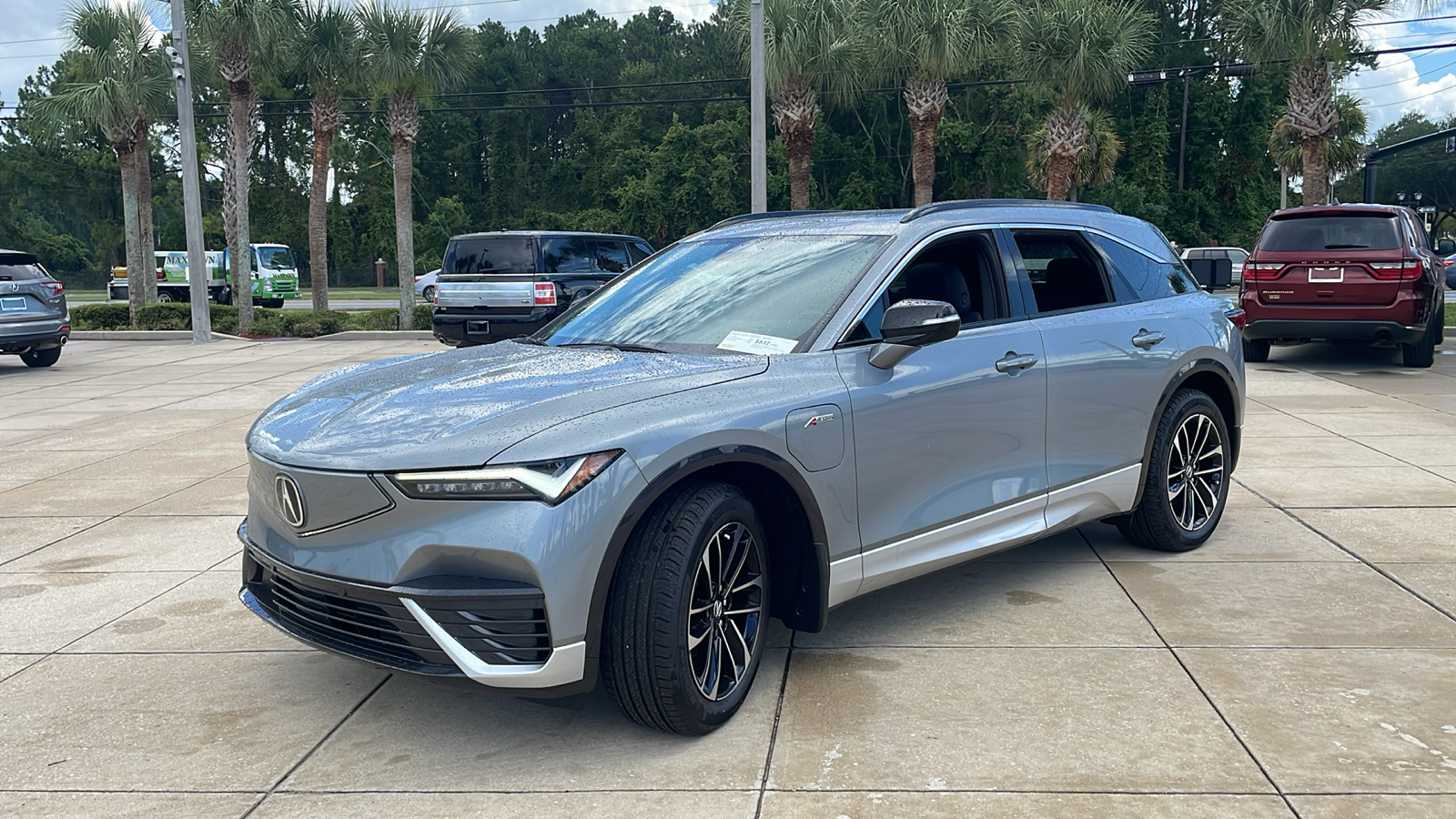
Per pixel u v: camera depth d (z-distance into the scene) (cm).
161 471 785
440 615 302
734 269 438
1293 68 2153
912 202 6125
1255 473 701
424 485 302
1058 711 353
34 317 1474
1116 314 492
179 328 2220
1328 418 900
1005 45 2480
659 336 409
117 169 7381
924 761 320
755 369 359
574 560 301
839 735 338
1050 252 482
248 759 333
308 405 370
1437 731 334
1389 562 509
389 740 345
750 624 356
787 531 368
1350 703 355
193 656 421
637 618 316
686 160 6112
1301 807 290
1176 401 516
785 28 2414
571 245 1471
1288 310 1178
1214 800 294
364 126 6975
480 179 7712
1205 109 5959
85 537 605
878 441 380
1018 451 438
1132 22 2516
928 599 469
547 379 355
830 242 431
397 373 393
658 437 316
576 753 331
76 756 338
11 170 7300
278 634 445
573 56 7994
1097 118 4209
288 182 6762
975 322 433
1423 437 812
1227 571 501
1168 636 418
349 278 6762
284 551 340
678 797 302
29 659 421
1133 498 500
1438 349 1429
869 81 2573
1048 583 487
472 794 307
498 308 1434
